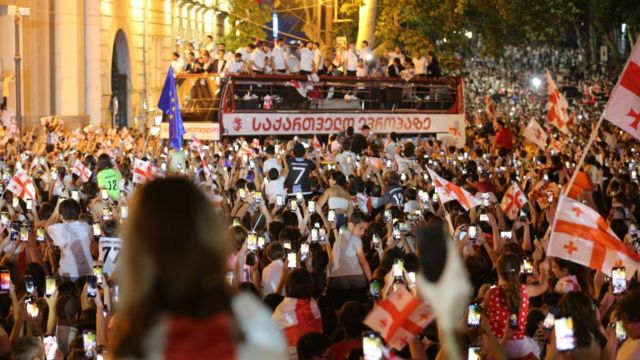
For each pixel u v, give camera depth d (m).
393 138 29.69
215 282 3.53
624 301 7.38
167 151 26.17
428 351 8.13
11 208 15.01
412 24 50.94
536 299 10.20
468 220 13.40
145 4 50.91
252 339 3.55
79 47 42.69
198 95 31.61
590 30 80.69
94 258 13.13
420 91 35.06
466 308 8.38
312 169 18.03
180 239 3.46
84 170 18.83
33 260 11.95
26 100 39.41
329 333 8.84
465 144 36.03
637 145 35.25
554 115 26.50
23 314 8.76
